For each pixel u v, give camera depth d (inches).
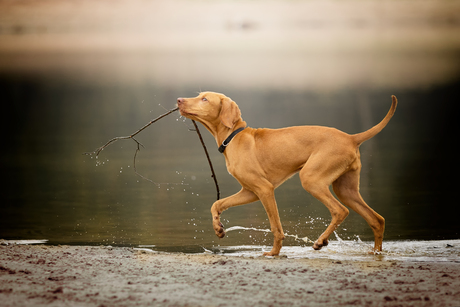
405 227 512.4
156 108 1974.7
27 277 306.7
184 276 311.4
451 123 1444.4
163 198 685.9
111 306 252.8
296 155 410.6
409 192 692.1
